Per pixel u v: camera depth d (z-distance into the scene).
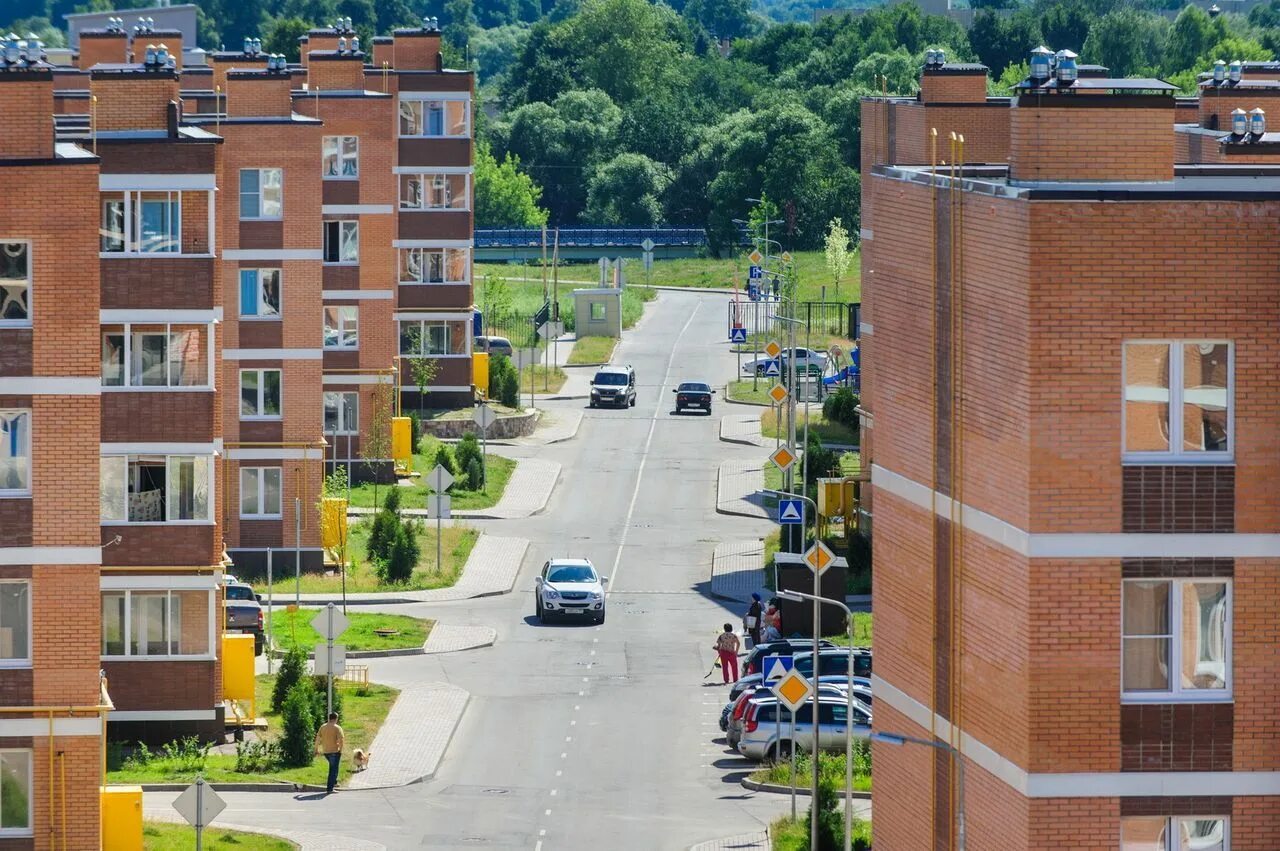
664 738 101.50
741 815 88.56
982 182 61.62
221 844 81.69
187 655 98.25
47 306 73.19
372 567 136.12
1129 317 57.62
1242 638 58.12
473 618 126.25
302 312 134.00
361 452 162.12
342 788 92.31
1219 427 58.16
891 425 69.88
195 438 97.81
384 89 183.12
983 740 61.44
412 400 186.75
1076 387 57.72
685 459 178.12
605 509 159.00
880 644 71.25
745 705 98.62
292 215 134.12
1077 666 58.00
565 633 123.50
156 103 99.75
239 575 134.00
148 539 97.69
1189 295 57.69
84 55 172.75
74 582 73.19
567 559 129.25
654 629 124.75
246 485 134.50
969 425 62.44
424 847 83.31
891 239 69.88
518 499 160.50
